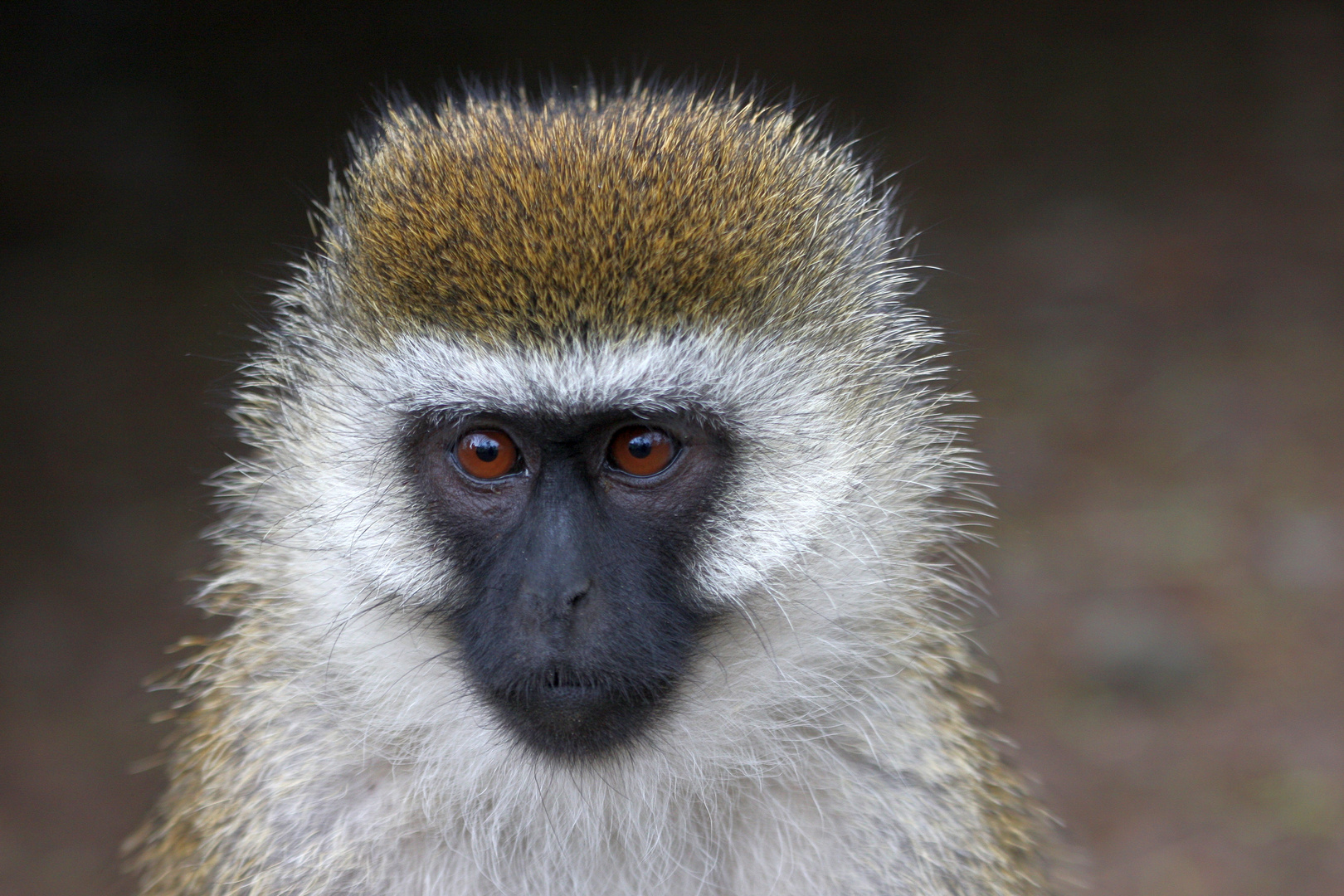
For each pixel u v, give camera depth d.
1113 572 17.14
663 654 6.59
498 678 6.51
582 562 6.34
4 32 30.25
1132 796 13.83
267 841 6.99
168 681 8.22
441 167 6.82
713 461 6.61
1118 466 19.42
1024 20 34.09
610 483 6.53
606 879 7.05
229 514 7.80
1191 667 15.41
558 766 6.75
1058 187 27.50
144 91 29.45
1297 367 21.80
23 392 21.08
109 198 26.41
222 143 28.00
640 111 7.30
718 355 6.44
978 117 29.91
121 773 14.34
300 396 7.16
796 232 6.87
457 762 6.94
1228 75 31.58
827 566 6.97
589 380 6.25
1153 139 29.16
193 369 21.56
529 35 31.88
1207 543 17.61
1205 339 22.69
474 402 6.37
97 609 16.72
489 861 7.00
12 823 13.64
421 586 6.75
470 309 6.34
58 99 29.12
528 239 6.38
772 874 6.98
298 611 7.14
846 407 7.08
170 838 7.88
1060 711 14.98
